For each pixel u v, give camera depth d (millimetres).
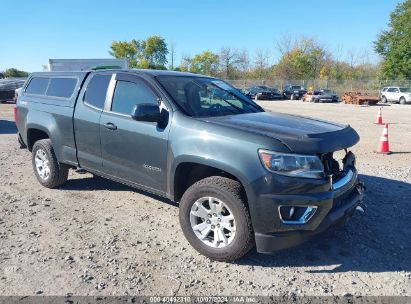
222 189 3771
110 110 4949
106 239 4414
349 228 4770
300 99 42500
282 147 3568
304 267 3875
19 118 6449
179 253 4117
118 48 84875
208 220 3955
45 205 5465
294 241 3682
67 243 4305
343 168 4223
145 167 4555
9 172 7270
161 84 4578
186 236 4102
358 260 4023
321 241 4430
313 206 3590
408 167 8008
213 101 4840
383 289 3508
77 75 5598
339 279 3666
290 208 3600
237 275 3707
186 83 4867
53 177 5988
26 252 4078
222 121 4098
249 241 3740
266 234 3643
